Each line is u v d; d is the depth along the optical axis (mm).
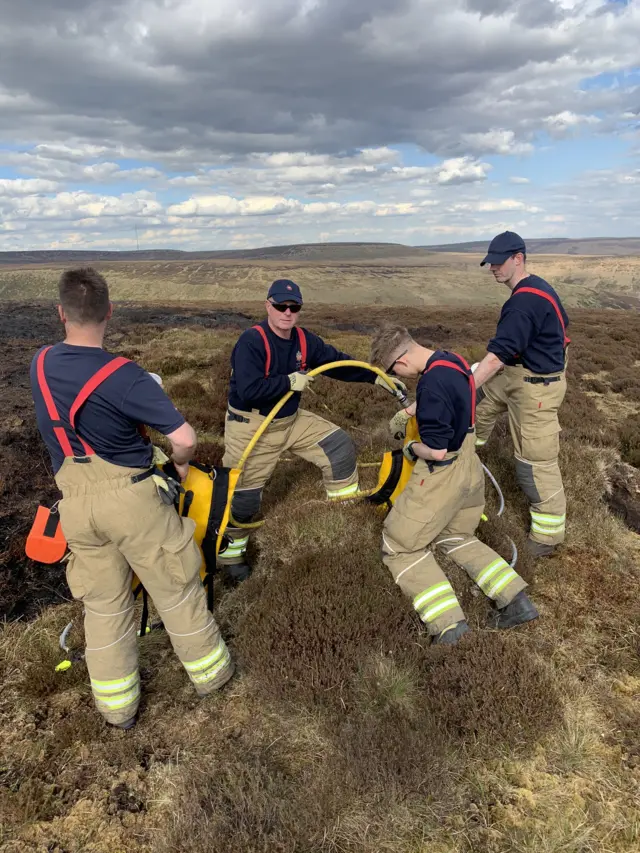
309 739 2410
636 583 3568
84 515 2193
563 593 3432
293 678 2582
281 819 2000
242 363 3191
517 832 1991
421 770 2141
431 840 1980
